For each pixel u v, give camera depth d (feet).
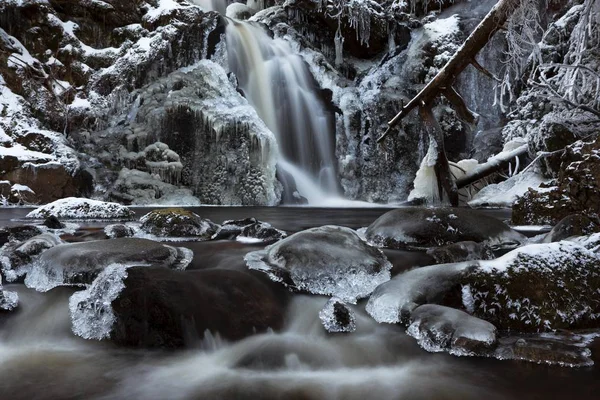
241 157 56.39
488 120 68.03
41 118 56.80
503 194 43.21
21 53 59.88
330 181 67.15
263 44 70.38
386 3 84.79
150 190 53.11
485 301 10.59
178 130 57.36
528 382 7.88
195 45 65.31
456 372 8.38
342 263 12.59
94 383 8.25
